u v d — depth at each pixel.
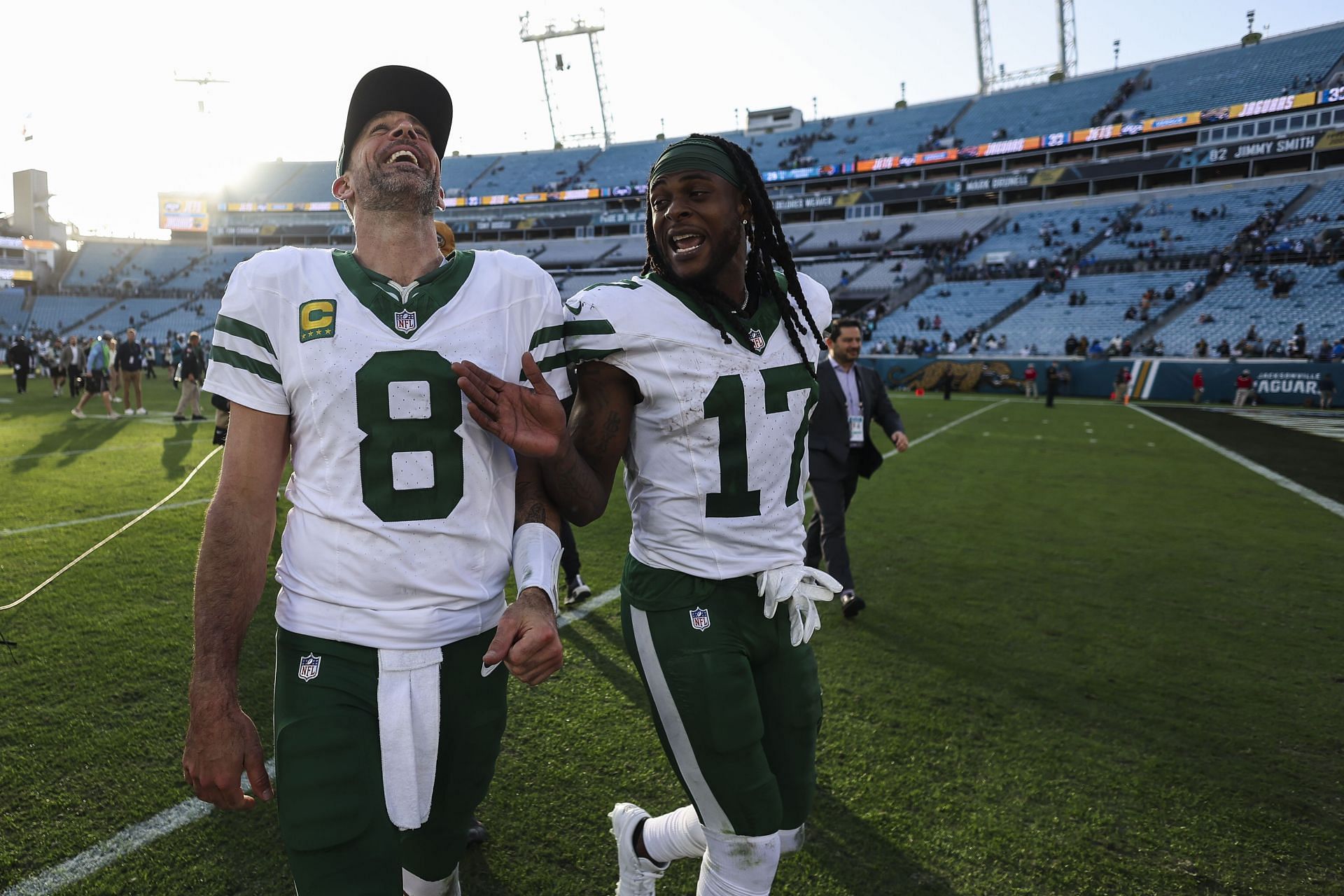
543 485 1.66
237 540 1.38
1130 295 29.16
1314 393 21.22
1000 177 39.69
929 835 2.48
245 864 2.24
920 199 41.97
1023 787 2.76
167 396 17.83
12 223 55.41
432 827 1.56
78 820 2.40
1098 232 34.56
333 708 1.38
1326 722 3.29
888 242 41.06
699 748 1.67
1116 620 4.52
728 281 1.78
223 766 1.28
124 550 5.26
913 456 11.22
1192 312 26.73
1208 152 34.66
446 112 1.64
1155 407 21.25
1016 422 16.41
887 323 32.81
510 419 1.46
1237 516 7.43
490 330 1.52
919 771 2.85
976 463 10.55
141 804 2.49
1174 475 9.75
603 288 1.75
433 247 1.58
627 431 1.75
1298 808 2.67
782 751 1.79
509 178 56.16
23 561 4.93
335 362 1.41
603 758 2.85
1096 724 3.23
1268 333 24.75
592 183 53.09
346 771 1.35
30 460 8.59
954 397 25.23
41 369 26.05
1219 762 2.95
